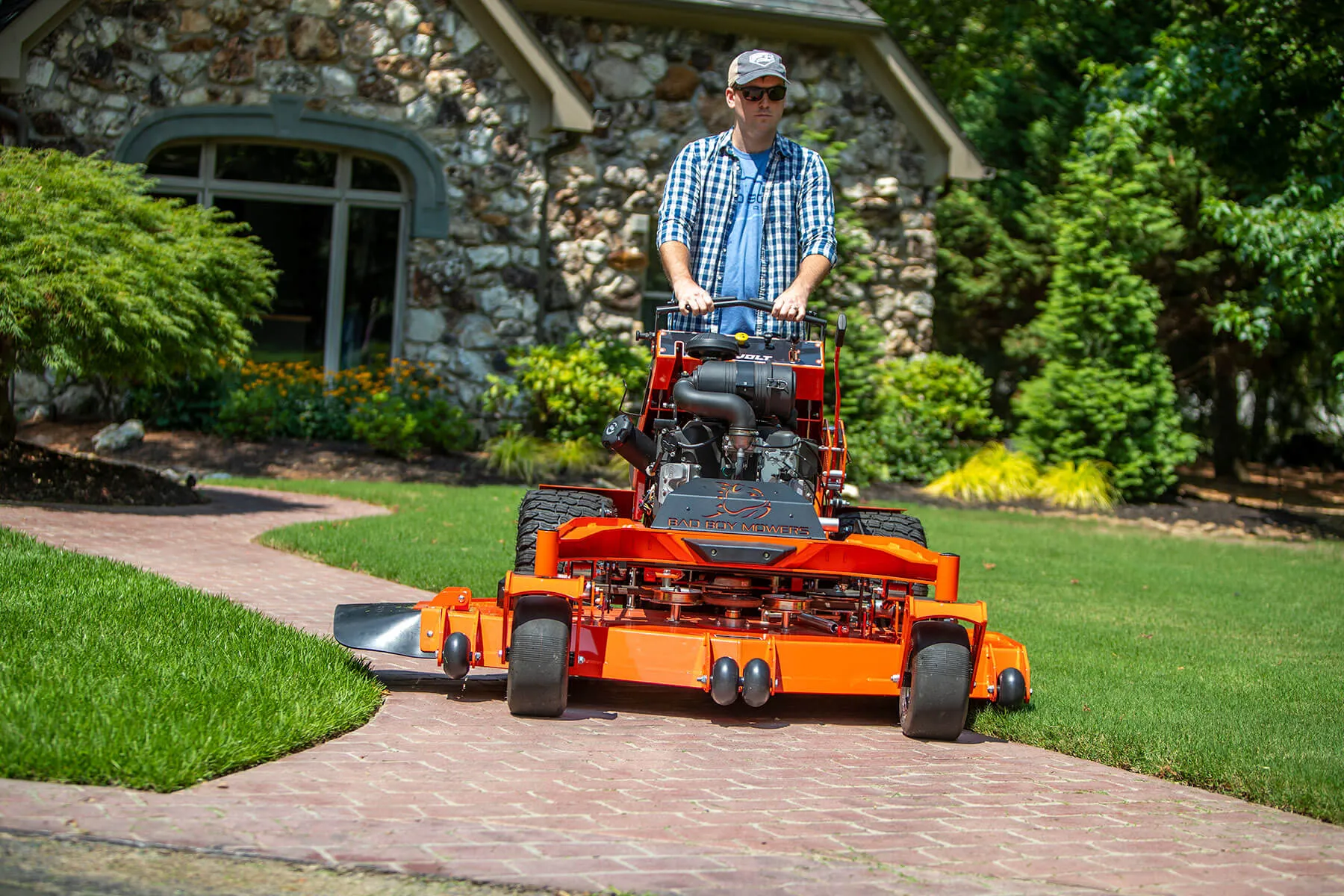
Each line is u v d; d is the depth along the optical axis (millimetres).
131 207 10336
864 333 17000
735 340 5773
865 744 5270
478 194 15805
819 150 16922
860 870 3604
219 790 3996
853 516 6793
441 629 5383
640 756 4805
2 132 14344
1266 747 5109
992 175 18672
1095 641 7742
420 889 3287
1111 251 17219
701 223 6148
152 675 4945
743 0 16703
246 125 15250
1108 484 16969
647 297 17344
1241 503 19203
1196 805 4527
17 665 4887
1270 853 3971
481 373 15883
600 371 15555
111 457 13805
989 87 21625
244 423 15016
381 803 3979
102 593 6469
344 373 15664
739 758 4883
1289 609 9586
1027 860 3779
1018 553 11859
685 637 5285
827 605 5949
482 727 5113
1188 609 9336
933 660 5262
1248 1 16141
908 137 17938
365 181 16016
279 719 4613
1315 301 15430
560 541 5242
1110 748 5145
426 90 15648
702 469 5590
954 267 20922
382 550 9109
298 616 6957
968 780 4727
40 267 9461
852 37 17453
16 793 3768
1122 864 3791
